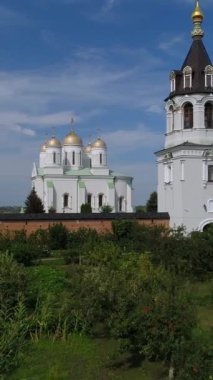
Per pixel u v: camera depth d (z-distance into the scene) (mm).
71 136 110938
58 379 16250
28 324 19938
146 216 57625
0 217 53312
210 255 31766
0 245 43312
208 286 29859
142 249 35375
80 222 55938
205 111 57250
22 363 17703
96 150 111562
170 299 16547
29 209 93500
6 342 17375
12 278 21172
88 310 20688
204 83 56938
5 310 19500
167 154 59312
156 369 16953
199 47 58250
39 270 27766
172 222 57719
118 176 103500
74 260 41500
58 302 22984
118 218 55750
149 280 19016
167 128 60062
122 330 17047
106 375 16781
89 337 20891
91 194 102000
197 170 56438
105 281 20641
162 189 61469
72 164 110625
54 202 99750
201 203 56375
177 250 32500
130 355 18391
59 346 19672
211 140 56875
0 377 16422
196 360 14773
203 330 19859
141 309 16453
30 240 48344
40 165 116062
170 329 15859
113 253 29672
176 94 57688
